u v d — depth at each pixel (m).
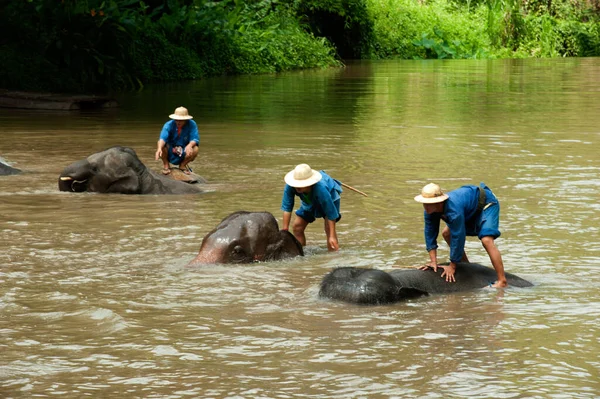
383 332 6.57
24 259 8.65
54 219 10.47
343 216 10.71
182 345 6.32
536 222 10.27
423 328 6.66
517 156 15.45
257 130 19.38
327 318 6.91
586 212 10.80
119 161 12.14
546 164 14.52
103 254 8.86
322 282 7.56
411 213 10.86
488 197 7.84
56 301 7.31
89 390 5.54
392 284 7.40
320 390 5.53
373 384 5.61
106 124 20.19
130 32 29.77
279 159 15.26
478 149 16.36
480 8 58.53
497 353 6.13
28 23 27.62
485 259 8.70
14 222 10.28
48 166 14.30
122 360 6.05
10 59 26.72
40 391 5.53
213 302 7.34
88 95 24.42
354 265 8.52
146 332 6.60
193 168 14.27
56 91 27.36
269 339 6.44
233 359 6.06
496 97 27.56
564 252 8.95
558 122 20.80
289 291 7.65
